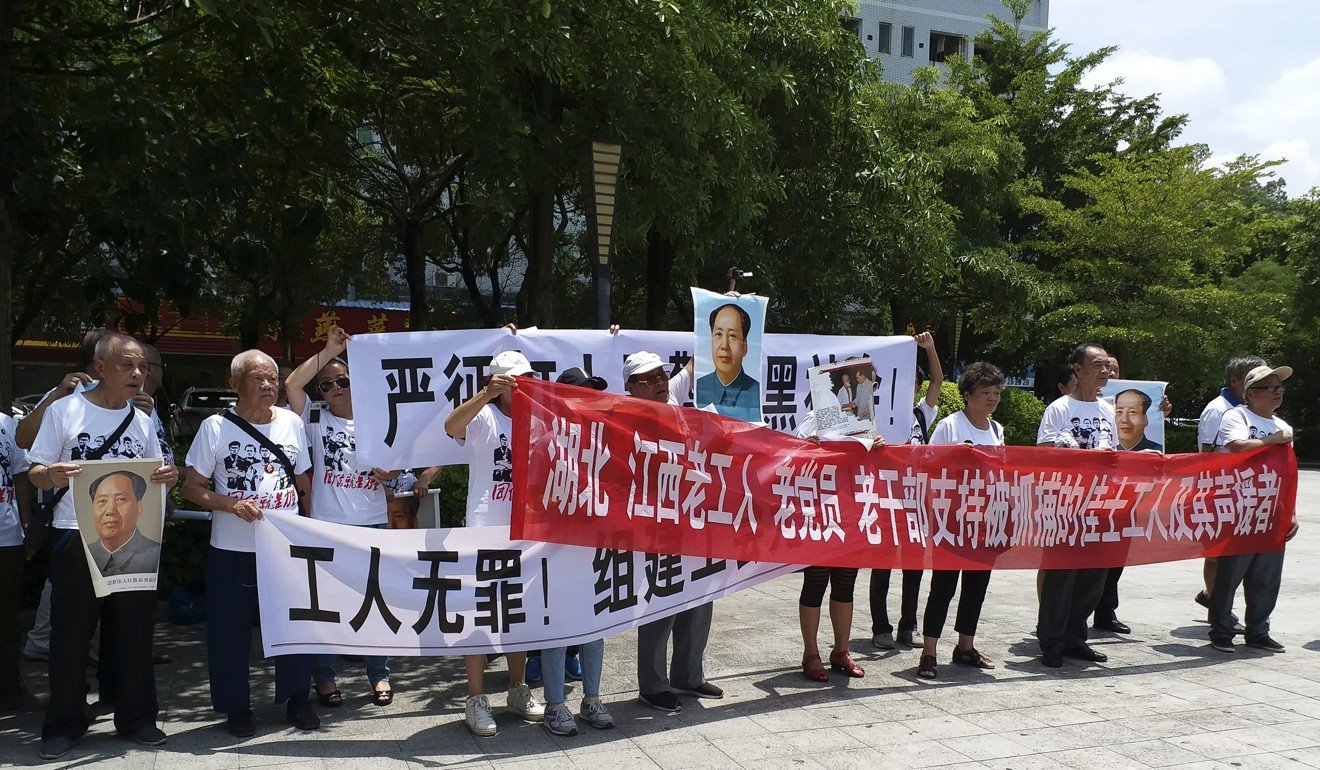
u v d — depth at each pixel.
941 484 5.73
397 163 15.15
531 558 4.81
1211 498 6.34
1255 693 5.47
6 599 5.04
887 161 14.58
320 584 4.60
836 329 18.19
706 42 8.91
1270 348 29.34
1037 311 23.77
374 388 5.10
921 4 39.09
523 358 4.73
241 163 8.45
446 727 4.85
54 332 16.92
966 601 6.01
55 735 4.41
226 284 16.89
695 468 5.12
